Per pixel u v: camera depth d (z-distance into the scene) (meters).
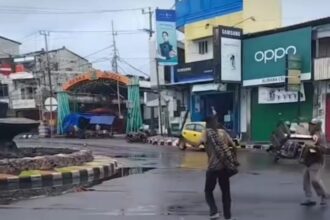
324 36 28.00
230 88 33.59
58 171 15.89
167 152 27.20
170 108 40.03
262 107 32.12
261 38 31.08
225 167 8.73
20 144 35.22
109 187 13.46
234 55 31.97
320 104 28.47
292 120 29.39
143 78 55.59
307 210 9.70
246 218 8.95
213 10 35.78
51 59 66.81
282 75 29.70
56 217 9.27
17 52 74.38
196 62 35.62
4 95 65.25
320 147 10.34
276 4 35.00
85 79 51.62
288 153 20.11
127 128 49.41
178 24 38.56
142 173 16.91
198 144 28.08
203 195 11.73
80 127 52.06
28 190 13.18
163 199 11.23
